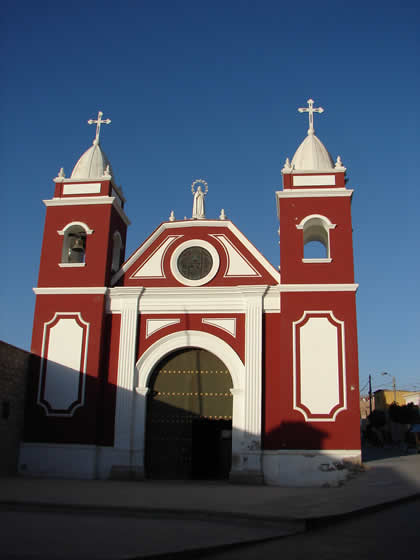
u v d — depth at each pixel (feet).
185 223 72.33
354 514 36.19
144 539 28.04
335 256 67.21
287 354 63.67
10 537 27.40
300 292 65.62
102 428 65.31
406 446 132.16
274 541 29.45
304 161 73.15
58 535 28.37
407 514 37.17
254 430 62.13
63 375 66.80
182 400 66.80
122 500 40.88
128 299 68.95
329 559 25.34
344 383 62.28
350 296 65.10
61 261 71.61
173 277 70.44
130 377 66.03
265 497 44.21
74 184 75.00
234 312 67.21
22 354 66.08
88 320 68.23
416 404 193.67
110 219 72.90
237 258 70.08
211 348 66.44
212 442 65.21
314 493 47.65
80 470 63.52
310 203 69.67
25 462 64.49
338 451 60.13
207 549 26.48
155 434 65.92
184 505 38.24
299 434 61.05
